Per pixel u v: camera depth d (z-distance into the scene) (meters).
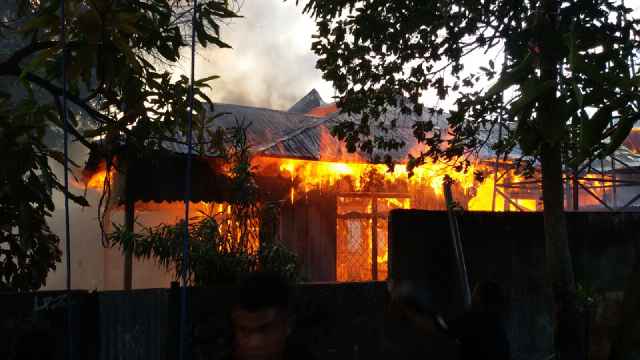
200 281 7.24
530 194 17.80
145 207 15.37
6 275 6.54
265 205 8.77
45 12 4.31
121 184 11.25
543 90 3.93
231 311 2.00
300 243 13.66
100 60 4.92
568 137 6.00
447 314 7.05
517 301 7.66
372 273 14.59
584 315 5.98
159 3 6.38
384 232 15.01
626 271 8.47
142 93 6.63
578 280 8.20
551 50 4.68
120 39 4.41
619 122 3.09
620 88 3.26
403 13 7.33
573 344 5.21
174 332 5.59
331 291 6.39
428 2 7.16
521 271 7.74
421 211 7.12
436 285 7.07
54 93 6.45
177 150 10.99
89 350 5.25
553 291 5.49
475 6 6.69
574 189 12.49
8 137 5.85
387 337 6.55
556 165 5.56
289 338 2.05
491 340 3.67
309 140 14.06
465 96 7.91
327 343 6.27
